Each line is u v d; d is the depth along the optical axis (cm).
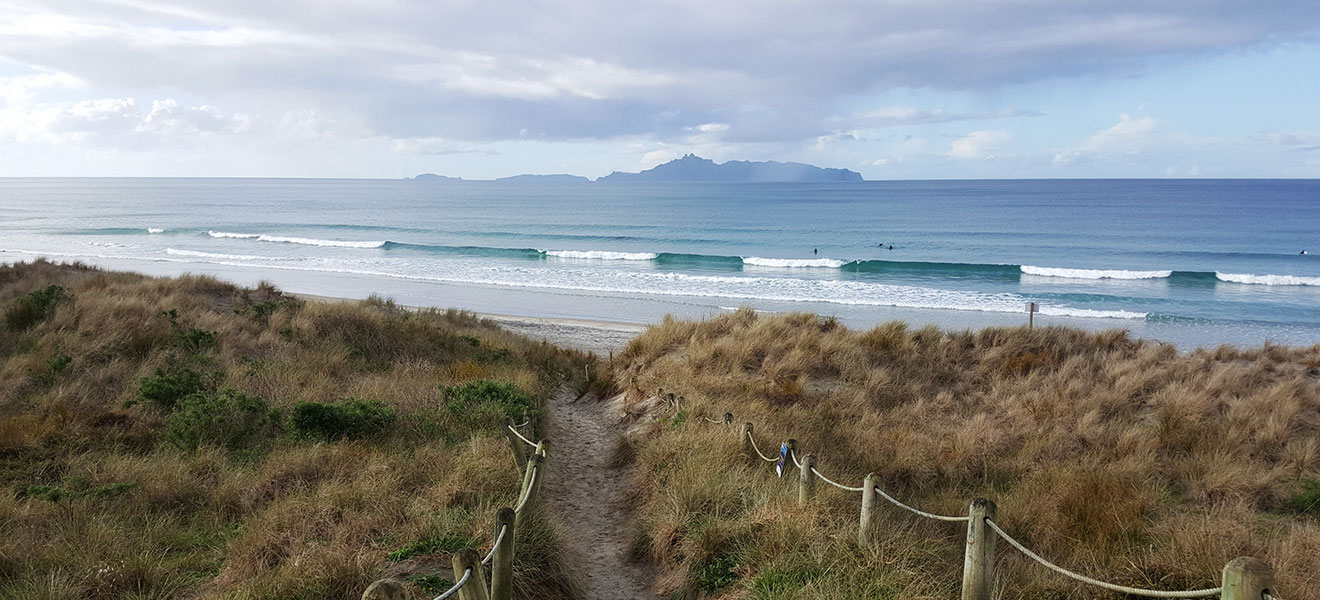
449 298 3691
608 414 1309
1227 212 9719
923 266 4672
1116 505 671
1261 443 955
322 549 573
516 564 580
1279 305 3338
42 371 1201
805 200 15738
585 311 3356
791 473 759
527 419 980
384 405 1084
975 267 4569
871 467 846
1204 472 827
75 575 560
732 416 991
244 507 739
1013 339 1509
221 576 580
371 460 853
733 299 3622
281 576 536
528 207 13575
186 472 809
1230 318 3075
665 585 627
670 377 1339
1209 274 4147
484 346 1788
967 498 762
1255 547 556
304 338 1584
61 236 7006
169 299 1786
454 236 7519
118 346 1366
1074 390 1221
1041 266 4909
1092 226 7875
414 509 684
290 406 1095
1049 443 947
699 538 641
